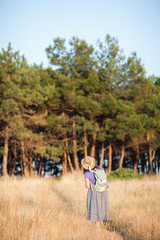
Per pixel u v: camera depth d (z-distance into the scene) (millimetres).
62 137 30750
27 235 4785
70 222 5828
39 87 24891
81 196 10305
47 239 4652
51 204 8586
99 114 28141
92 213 5527
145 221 5406
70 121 28719
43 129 30516
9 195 10219
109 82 29078
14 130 24094
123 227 5637
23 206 7891
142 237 4777
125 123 25531
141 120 25641
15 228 5148
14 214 6273
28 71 24484
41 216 6051
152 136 25797
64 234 4969
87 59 29125
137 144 27969
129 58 30016
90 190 5719
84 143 29203
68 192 12461
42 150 26000
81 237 4719
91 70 29344
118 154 35719
